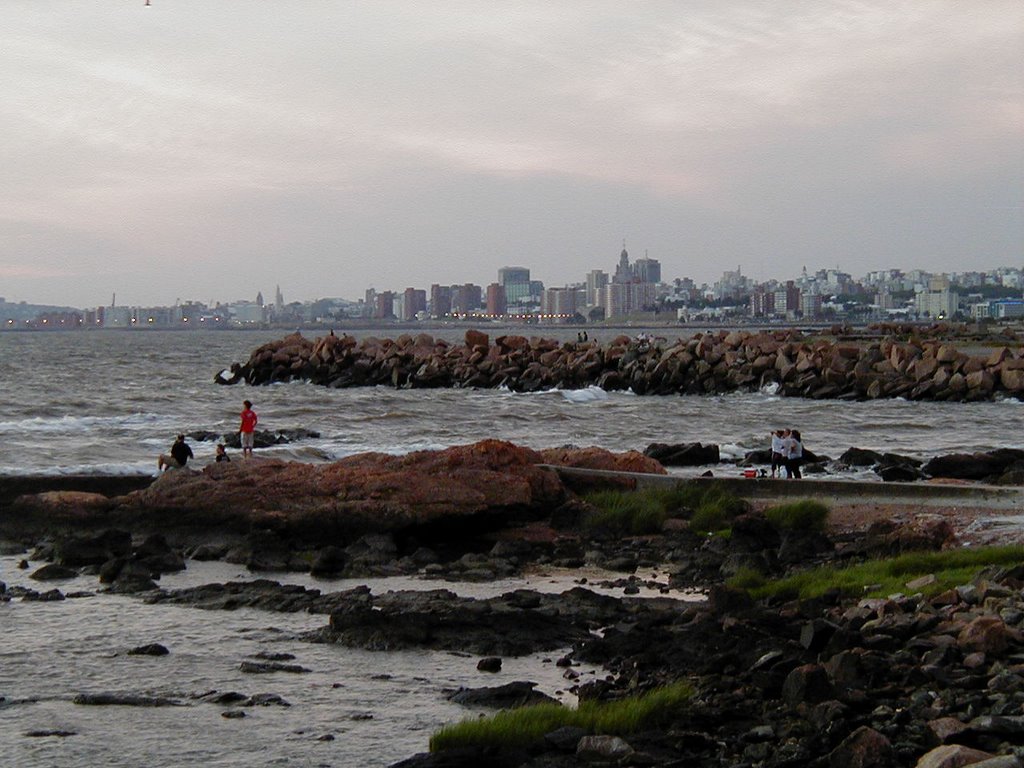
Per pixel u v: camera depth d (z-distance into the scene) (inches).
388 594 820.6
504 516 1093.1
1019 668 534.9
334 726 561.3
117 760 520.4
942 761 422.3
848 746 455.8
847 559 912.3
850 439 2052.2
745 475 1256.2
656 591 847.7
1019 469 1332.4
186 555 1026.1
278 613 791.7
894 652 585.3
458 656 678.5
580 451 1298.0
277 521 1052.5
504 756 487.8
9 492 1193.4
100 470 1368.1
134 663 674.2
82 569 951.6
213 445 1824.6
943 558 812.6
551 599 796.6
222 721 569.9
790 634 647.8
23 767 512.1
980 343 4697.3
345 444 1876.2
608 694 578.6
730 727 512.7
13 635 737.0
